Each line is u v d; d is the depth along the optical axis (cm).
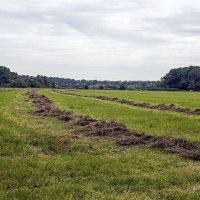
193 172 1298
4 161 1366
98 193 1055
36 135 1886
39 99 6194
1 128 2028
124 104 5659
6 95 7388
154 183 1173
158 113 3712
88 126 2422
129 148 1755
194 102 6197
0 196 998
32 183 1136
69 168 1315
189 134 2225
